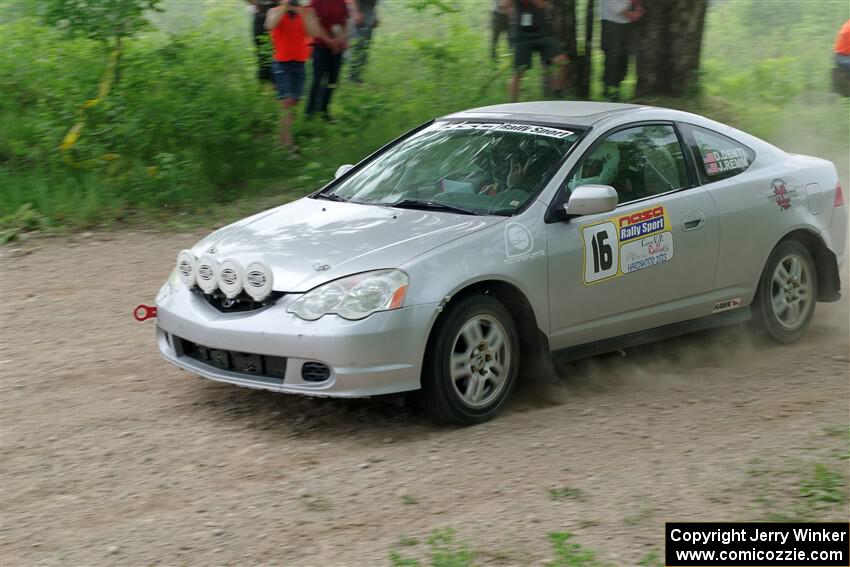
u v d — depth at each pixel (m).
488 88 30.72
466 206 13.62
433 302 12.10
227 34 36.12
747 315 15.62
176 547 9.80
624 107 15.26
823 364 15.18
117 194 24.48
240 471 11.50
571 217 13.45
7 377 14.62
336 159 26.55
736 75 36.50
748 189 15.43
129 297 18.44
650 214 14.20
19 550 9.87
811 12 48.16
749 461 11.33
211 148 26.52
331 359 11.80
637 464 11.43
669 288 14.51
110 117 26.30
